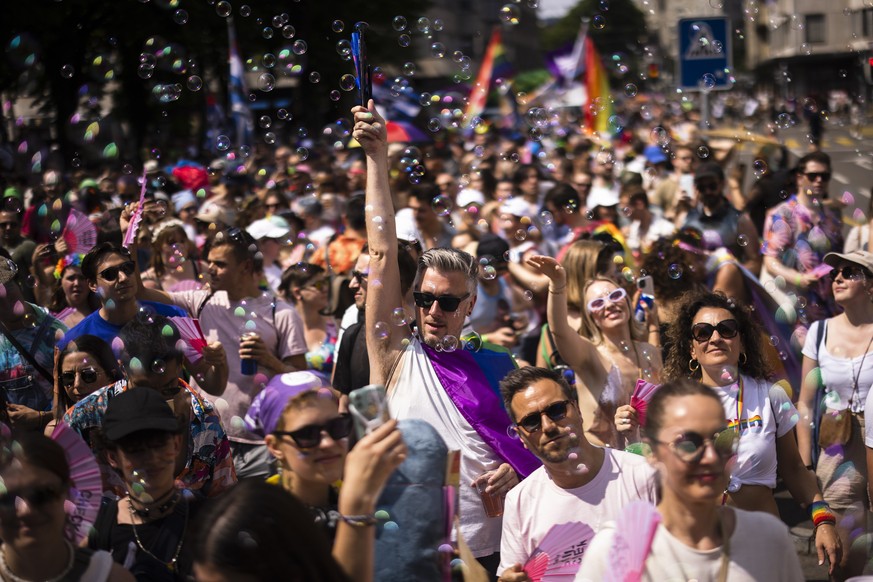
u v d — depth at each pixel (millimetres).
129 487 2498
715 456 2123
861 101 24891
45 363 3979
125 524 2535
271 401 2369
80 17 17453
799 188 5727
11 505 2088
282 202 7918
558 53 27234
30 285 5613
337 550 1931
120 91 19391
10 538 2109
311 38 23078
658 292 4590
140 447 2479
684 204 7797
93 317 3834
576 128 20109
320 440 2301
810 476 3248
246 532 1683
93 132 6176
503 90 27078
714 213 6293
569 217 7027
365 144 3316
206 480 3014
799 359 4531
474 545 2949
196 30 18641
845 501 3627
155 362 2934
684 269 4586
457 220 7855
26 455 2111
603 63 21500
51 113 17906
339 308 5207
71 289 4527
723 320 3166
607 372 3637
